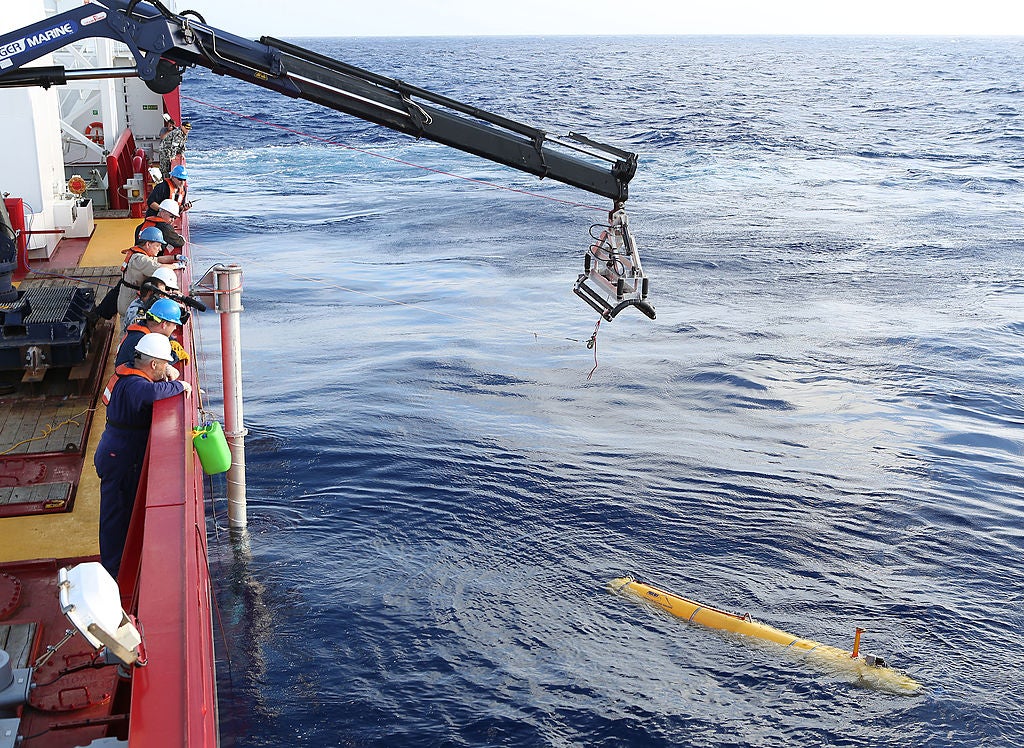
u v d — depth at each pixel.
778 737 8.97
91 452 7.09
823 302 26.91
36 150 12.23
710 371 19.92
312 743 8.56
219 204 40.16
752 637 10.45
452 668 9.71
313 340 21.36
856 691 9.64
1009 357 21.70
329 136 67.94
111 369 8.61
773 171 55.25
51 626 5.03
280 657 9.74
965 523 13.35
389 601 10.82
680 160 58.59
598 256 6.87
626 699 9.35
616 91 114.81
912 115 91.31
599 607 10.95
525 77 141.25
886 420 17.47
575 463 14.83
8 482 6.53
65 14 5.62
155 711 3.16
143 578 3.91
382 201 43.06
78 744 4.10
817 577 11.82
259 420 16.20
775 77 157.62
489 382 18.81
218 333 21.62
